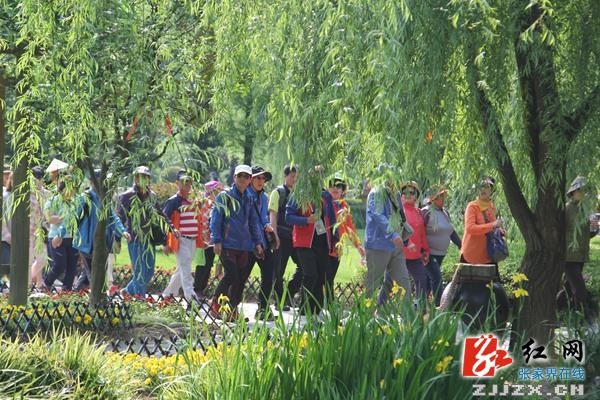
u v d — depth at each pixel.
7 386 9.64
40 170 15.81
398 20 10.41
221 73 12.75
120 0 12.48
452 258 22.86
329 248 17.30
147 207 15.10
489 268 12.57
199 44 13.91
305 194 11.84
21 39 12.68
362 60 10.68
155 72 13.15
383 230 15.98
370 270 16.17
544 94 11.88
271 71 11.67
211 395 8.75
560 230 12.89
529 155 12.32
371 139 10.73
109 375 10.69
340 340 8.68
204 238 20.31
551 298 12.96
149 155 14.04
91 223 20.05
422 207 19.19
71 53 12.62
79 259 22.48
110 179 14.05
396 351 8.61
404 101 10.58
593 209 11.77
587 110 11.80
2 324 14.81
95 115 13.20
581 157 11.54
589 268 21.02
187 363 9.65
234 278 17.39
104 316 15.48
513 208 12.88
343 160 11.20
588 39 11.82
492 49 11.25
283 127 11.62
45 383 10.13
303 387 8.40
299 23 11.46
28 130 13.86
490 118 11.60
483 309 12.44
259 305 17.55
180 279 20.59
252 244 17.53
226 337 9.41
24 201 15.97
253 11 12.28
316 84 11.47
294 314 9.41
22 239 16.09
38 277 22.11
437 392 8.42
